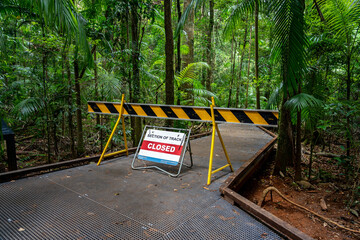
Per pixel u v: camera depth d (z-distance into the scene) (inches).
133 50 215.6
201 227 82.1
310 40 162.7
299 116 159.9
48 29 173.9
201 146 229.3
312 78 171.9
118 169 146.5
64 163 144.6
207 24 491.2
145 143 153.8
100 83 200.7
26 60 190.7
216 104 498.3
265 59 340.2
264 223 86.5
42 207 93.7
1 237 72.8
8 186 113.7
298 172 169.6
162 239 74.2
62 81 197.6
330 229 111.6
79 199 101.9
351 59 165.0
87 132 275.0
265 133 321.4
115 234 76.1
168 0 211.6
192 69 349.7
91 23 201.2
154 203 100.0
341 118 172.6
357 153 160.6
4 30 207.0
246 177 150.6
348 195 147.4
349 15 145.2
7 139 143.3
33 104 173.3
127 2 198.5
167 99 221.1
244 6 194.4
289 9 136.7
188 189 116.8
